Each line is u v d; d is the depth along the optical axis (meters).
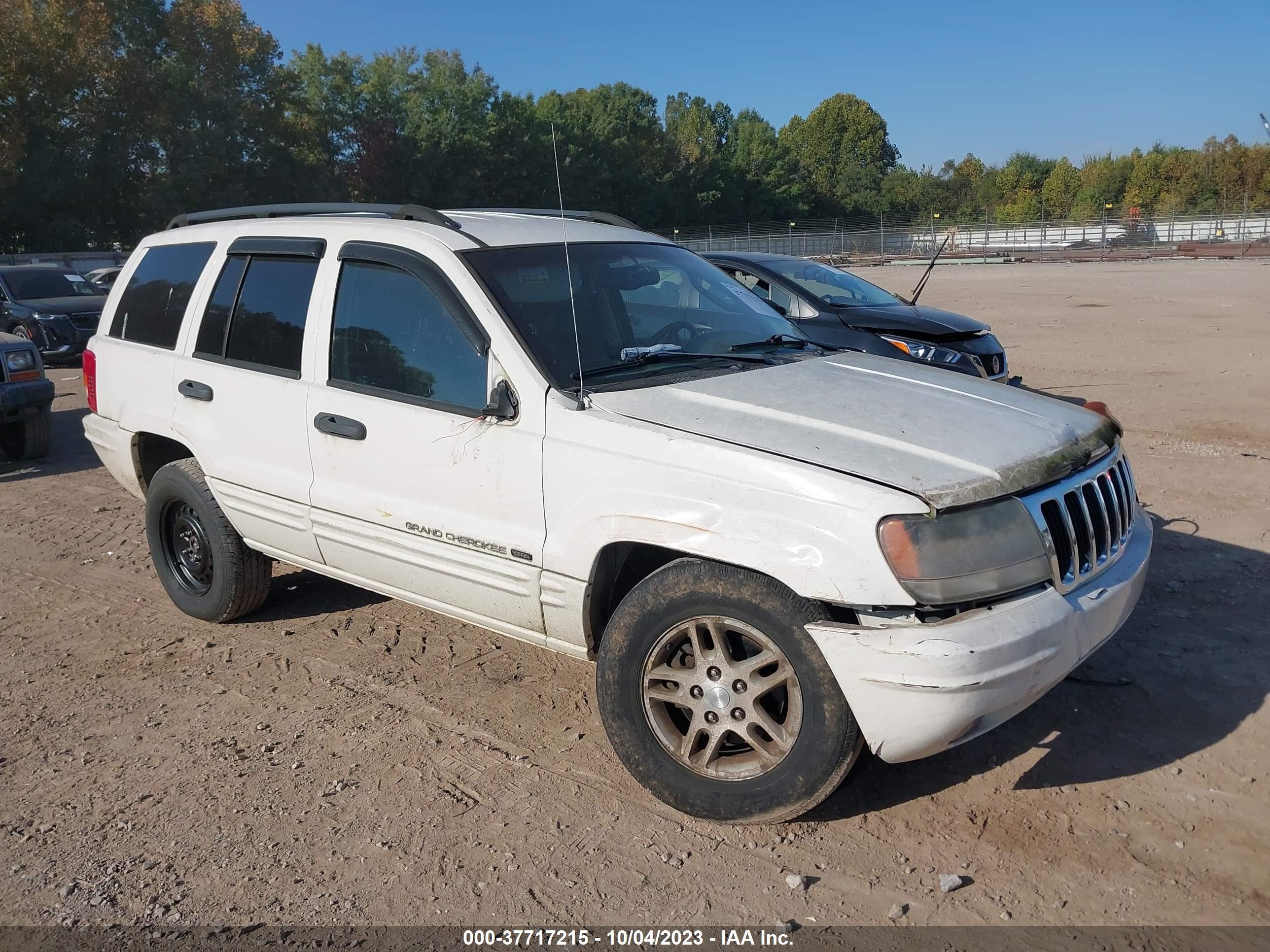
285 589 5.75
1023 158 98.69
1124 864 3.10
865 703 2.94
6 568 6.29
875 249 73.44
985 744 3.82
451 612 4.08
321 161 65.81
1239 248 47.62
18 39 46.53
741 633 3.20
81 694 4.49
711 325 4.33
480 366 3.79
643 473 3.30
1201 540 6.01
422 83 69.38
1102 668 4.39
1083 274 36.62
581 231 4.50
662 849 3.26
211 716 4.26
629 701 3.42
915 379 3.96
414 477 3.95
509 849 3.28
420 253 4.02
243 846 3.34
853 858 3.18
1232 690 4.15
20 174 47.69
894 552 2.89
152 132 52.06
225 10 54.97
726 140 113.75
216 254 4.94
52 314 15.78
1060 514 3.19
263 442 4.54
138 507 7.77
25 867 3.26
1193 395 10.79
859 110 112.56
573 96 80.12
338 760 3.87
